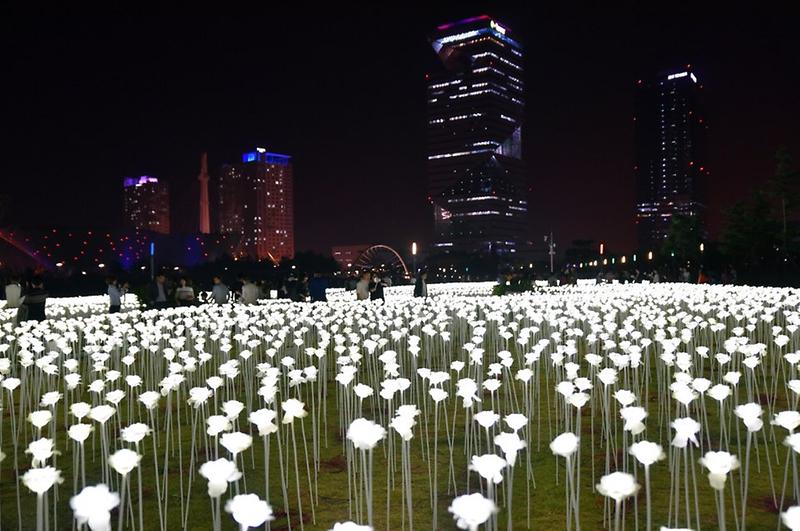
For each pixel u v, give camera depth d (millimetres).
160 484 6863
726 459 3752
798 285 38500
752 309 18156
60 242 147375
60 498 6527
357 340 13531
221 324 15625
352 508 6059
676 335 15953
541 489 6422
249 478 6953
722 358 8883
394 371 8117
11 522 5953
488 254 196625
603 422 8102
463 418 9258
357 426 4453
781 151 52031
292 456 7703
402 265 111750
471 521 2703
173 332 18953
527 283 33219
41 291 17906
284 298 32250
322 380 12367
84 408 6312
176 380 7270
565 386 6020
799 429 8008
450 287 54219
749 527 5406
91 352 12016
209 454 7836
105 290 49500
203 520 5906
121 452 4332
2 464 7684
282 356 14742
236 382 12664
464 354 15305
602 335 11891
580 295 25828
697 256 70000
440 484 6621
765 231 52312
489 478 3691
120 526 4352
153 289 23141
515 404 10047
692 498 6008
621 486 3309
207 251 171000
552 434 8328
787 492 6117
